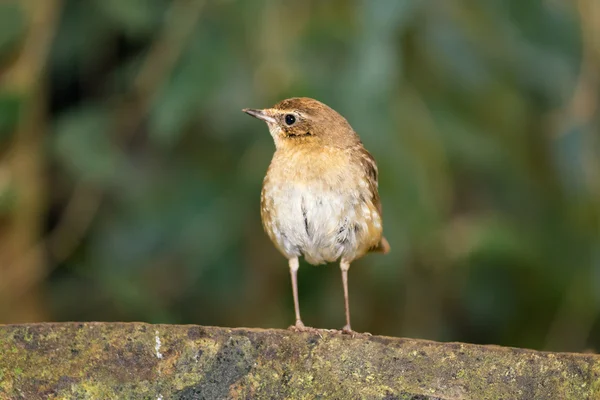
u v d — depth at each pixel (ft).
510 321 47.80
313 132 30.91
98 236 44.83
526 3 41.73
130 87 41.86
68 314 44.75
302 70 39.29
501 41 42.34
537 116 44.39
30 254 41.83
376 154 38.86
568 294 45.03
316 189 30.55
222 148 43.19
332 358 23.88
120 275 43.55
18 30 41.09
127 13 41.16
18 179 41.37
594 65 41.86
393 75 38.19
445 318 47.55
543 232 45.39
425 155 40.63
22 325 23.24
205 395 23.44
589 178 42.70
